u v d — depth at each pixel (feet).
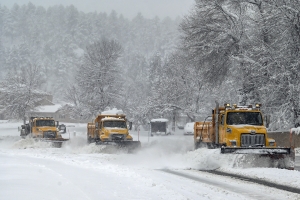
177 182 76.13
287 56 202.39
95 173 80.02
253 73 210.18
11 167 82.79
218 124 118.42
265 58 202.90
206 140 134.10
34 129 225.76
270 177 82.79
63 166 92.43
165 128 339.98
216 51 231.50
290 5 203.21
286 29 201.87
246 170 94.17
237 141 107.55
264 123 113.09
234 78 243.81
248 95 224.33
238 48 232.53
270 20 207.62
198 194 62.59
